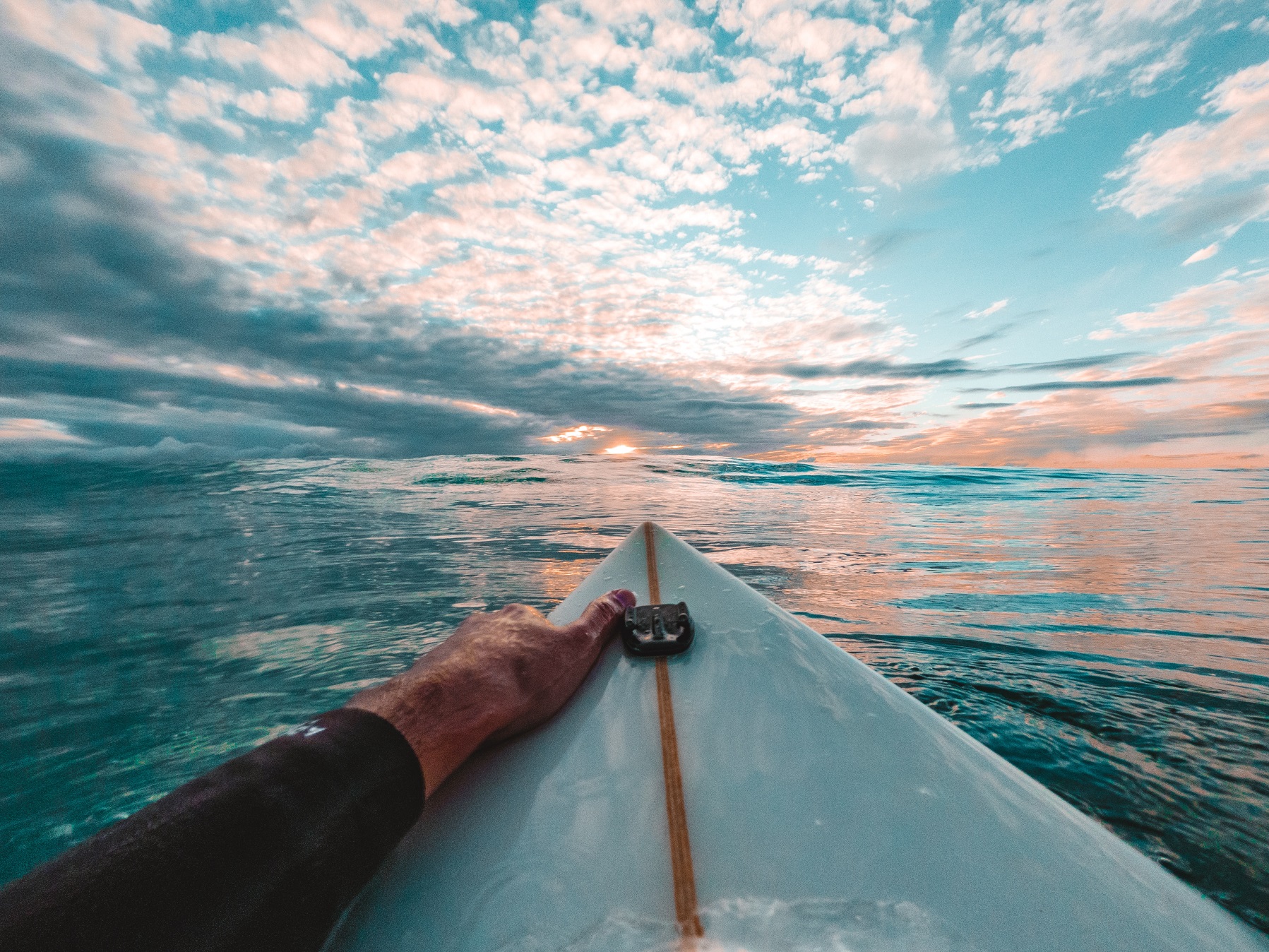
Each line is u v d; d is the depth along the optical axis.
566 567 3.99
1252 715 1.64
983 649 2.29
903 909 0.50
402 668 2.12
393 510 7.75
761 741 0.75
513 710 0.74
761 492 11.16
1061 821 0.64
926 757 0.72
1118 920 0.51
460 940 0.47
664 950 0.45
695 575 1.49
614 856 0.56
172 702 1.85
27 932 0.29
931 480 14.35
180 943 0.33
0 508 7.82
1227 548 5.21
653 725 0.79
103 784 1.40
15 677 2.07
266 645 2.38
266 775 0.44
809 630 1.13
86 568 4.07
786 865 0.54
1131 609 2.99
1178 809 1.17
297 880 0.40
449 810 0.62
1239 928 0.54
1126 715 1.64
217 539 5.33
